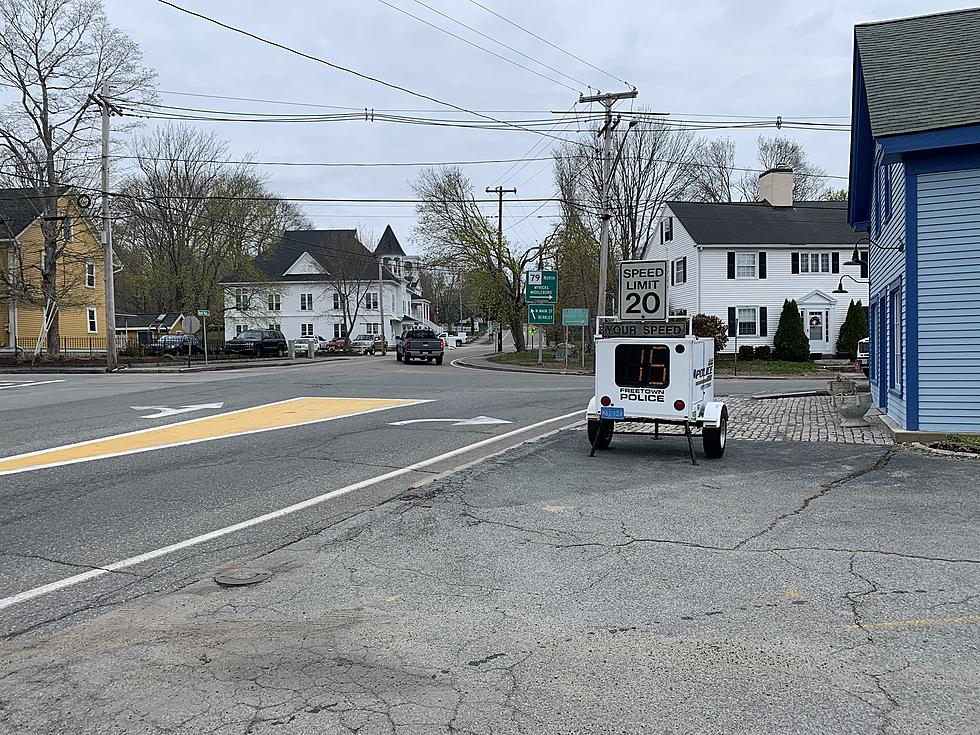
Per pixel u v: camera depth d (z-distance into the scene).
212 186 50.47
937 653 4.55
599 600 5.47
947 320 12.41
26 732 3.71
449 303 138.50
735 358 35.06
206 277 51.00
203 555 6.60
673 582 5.84
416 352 42.28
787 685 4.15
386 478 9.81
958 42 14.41
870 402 15.77
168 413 16.81
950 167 12.27
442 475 9.92
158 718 3.84
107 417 16.06
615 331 11.23
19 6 35.84
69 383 26.41
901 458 11.02
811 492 8.89
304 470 10.31
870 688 4.11
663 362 10.95
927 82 13.34
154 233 55.19
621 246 44.62
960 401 12.39
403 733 3.67
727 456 11.36
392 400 19.98
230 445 12.35
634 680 4.21
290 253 80.75
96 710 3.92
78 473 10.05
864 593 5.55
